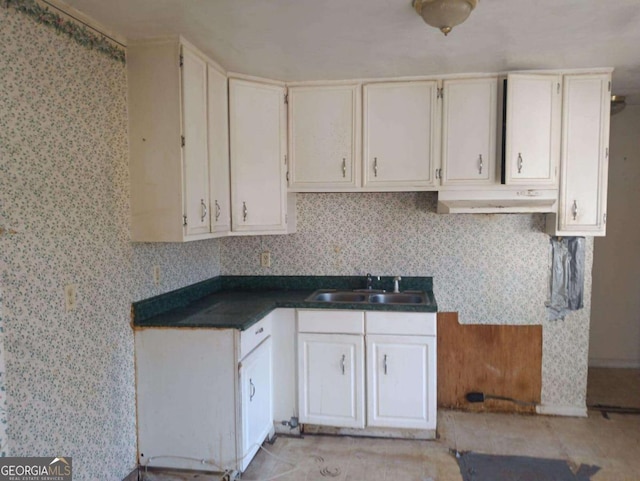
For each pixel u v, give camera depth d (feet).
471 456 8.77
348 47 7.83
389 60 8.54
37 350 5.80
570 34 7.25
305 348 9.52
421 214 10.85
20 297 5.54
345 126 9.80
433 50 7.98
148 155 7.55
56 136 6.11
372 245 11.03
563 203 9.35
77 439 6.51
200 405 7.88
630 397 11.51
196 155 7.93
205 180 8.26
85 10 6.35
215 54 8.18
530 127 9.18
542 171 9.23
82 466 6.61
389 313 9.20
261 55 8.23
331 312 9.39
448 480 7.98
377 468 8.38
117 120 7.35
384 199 10.95
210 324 7.79
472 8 6.08
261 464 8.54
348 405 9.41
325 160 9.90
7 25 5.36
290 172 10.02
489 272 10.70
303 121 9.91
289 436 9.64
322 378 9.48
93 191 6.83
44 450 5.89
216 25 6.89
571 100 9.18
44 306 5.91
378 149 9.73
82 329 6.63
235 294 10.78
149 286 8.36
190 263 10.01
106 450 7.17
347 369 9.37
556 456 8.74
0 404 5.24
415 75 9.45
